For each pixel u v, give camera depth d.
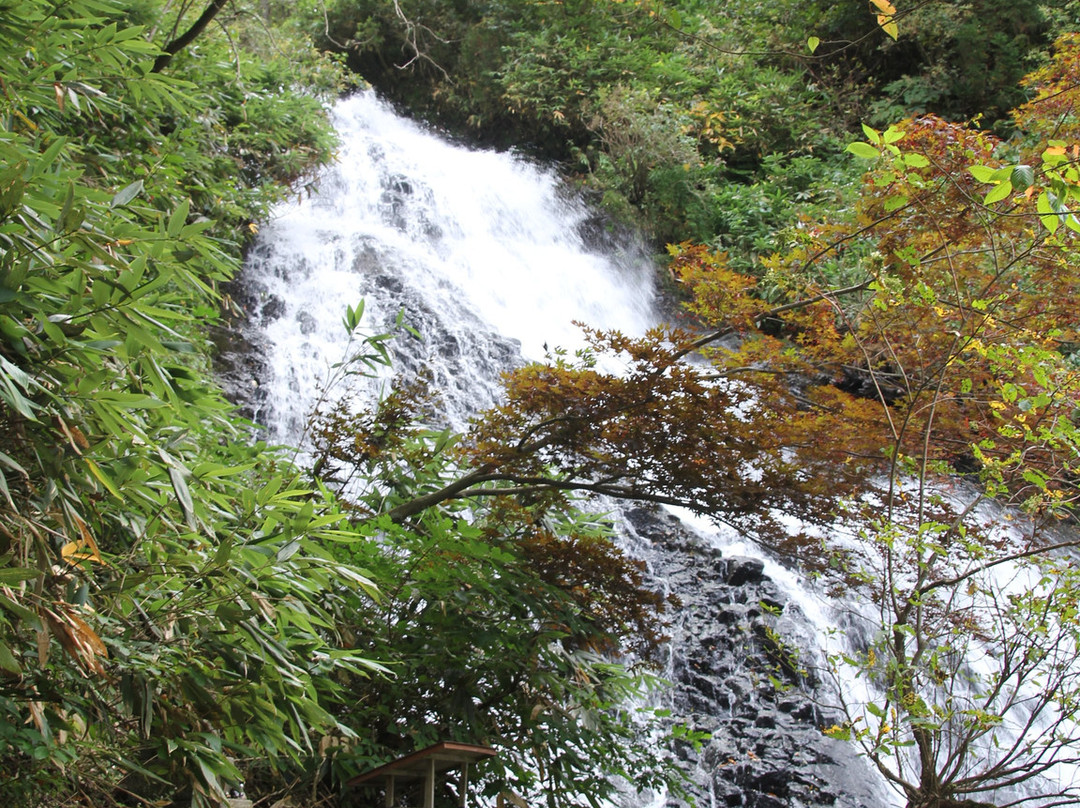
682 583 9.33
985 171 3.75
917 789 4.48
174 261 3.06
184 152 7.55
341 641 4.54
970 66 17.95
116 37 4.11
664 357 5.25
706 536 10.05
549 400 5.34
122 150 6.99
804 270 6.00
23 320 2.88
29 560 2.76
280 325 11.16
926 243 5.67
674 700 8.11
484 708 5.14
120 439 2.97
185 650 3.11
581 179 18.22
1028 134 7.77
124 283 2.79
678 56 19.52
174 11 9.94
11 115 3.67
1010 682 7.94
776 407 5.43
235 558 3.12
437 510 5.52
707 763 7.51
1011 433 4.86
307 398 10.29
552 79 18.94
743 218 16.47
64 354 2.80
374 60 21.41
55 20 3.94
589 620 5.55
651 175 17.31
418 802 4.27
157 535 3.16
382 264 12.66
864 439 5.50
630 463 5.98
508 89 18.91
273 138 11.83
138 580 2.99
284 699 3.36
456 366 11.55
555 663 5.14
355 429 5.92
